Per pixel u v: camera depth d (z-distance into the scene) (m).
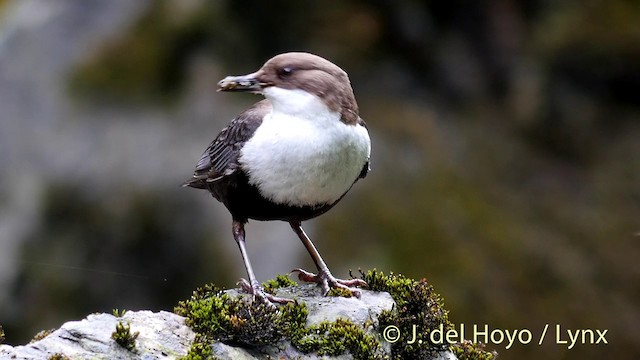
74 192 12.95
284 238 12.04
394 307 6.70
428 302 6.80
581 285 12.07
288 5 14.08
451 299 11.54
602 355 11.42
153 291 12.53
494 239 12.35
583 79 14.94
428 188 12.82
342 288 6.91
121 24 14.16
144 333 5.96
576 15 14.94
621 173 13.96
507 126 14.42
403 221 12.25
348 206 12.35
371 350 6.29
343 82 6.51
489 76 14.85
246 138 6.65
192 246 12.43
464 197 12.76
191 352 5.83
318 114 6.39
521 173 13.62
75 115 13.57
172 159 12.80
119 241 12.67
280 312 6.36
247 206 6.75
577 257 12.43
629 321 11.73
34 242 12.83
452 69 14.63
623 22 14.74
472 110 14.44
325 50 14.09
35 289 12.66
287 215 6.75
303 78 6.40
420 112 14.02
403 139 13.45
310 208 6.66
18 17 14.87
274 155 6.40
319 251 11.88
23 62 14.20
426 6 14.80
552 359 11.31
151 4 14.24
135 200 12.69
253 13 14.01
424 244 12.07
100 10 14.52
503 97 14.78
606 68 14.74
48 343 5.64
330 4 14.40
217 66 13.68
